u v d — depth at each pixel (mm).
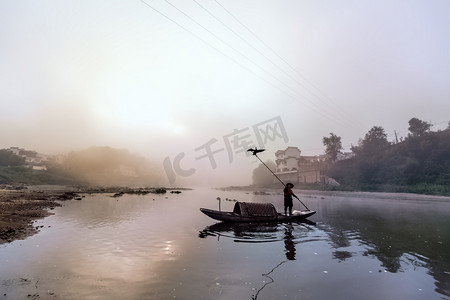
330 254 7883
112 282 5566
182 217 15500
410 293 5207
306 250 8320
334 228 12297
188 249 8312
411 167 46031
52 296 4852
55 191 36656
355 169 55844
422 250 8414
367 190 46812
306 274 6195
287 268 6594
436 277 6074
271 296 4988
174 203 25141
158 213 17203
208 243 9117
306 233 11047
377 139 58656
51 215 14945
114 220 13922
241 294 5055
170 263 6883
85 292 5051
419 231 11656
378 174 50469
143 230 11328
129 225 12500
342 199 32031
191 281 5668
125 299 4766
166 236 10188
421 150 47625
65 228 11328
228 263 6941
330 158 68500
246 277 5949
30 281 5551
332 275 6137
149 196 34625
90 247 8359
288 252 8078
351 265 6871
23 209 16234
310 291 5246
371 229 12086
